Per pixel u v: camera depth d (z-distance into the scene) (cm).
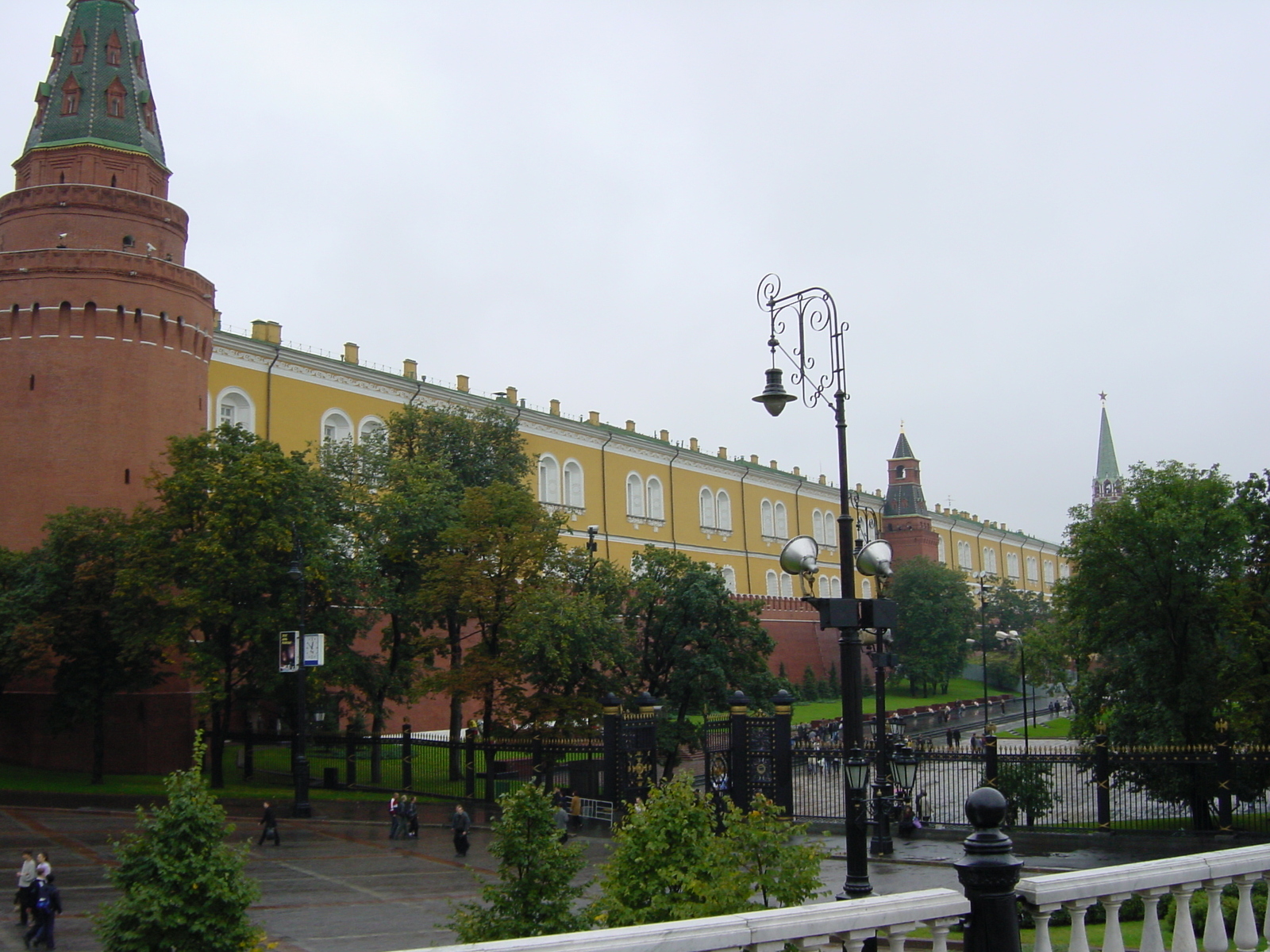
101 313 4375
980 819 763
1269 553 3275
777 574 9869
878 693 2427
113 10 4894
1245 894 934
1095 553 3266
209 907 1194
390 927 1908
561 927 1206
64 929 1922
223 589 3691
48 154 4719
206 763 4219
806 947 715
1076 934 827
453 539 3962
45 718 4284
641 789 3069
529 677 3938
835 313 1661
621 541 7925
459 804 3550
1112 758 2748
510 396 7250
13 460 4306
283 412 5466
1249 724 2878
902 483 11788
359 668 4016
